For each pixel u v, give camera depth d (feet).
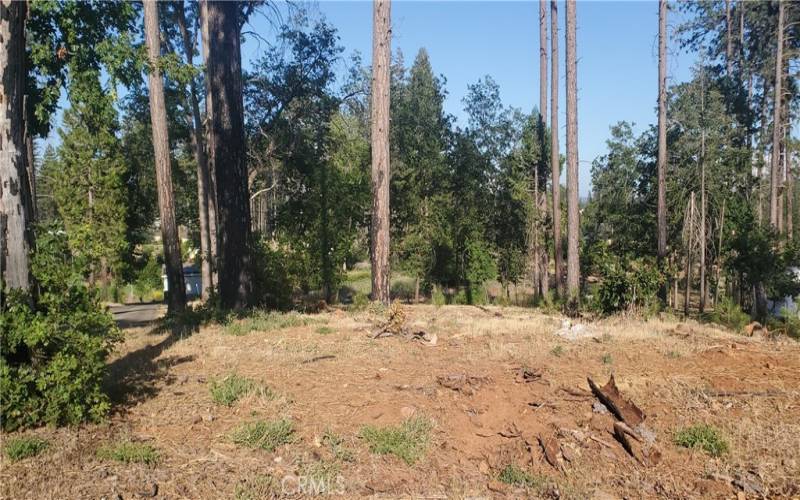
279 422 17.85
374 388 21.70
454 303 80.84
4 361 16.48
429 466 16.52
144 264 116.47
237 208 43.91
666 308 62.34
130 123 84.28
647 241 85.25
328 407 19.70
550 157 94.02
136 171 94.73
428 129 89.81
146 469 14.93
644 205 86.28
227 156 43.73
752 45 87.81
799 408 21.54
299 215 66.59
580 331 34.94
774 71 78.95
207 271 71.51
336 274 64.18
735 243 50.24
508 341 31.94
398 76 102.89
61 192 89.30
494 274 82.38
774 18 79.56
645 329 37.11
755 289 50.60
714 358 28.40
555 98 76.64
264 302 47.98
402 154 90.38
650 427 19.88
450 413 19.63
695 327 39.55
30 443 15.43
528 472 16.79
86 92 22.99
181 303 53.83
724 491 16.20
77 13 22.04
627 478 16.88
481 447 17.97
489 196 94.63
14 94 17.83
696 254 79.15
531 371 23.77
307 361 26.12
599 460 17.70
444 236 86.28
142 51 25.07
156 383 22.18
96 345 17.57
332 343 30.60
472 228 87.92
